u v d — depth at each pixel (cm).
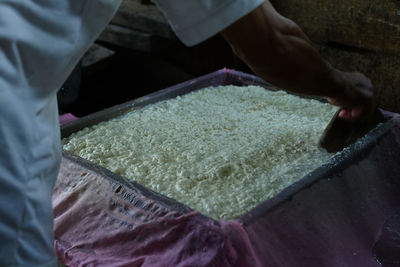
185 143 137
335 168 113
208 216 103
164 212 98
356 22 167
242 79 183
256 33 81
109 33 272
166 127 148
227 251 88
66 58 66
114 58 281
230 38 82
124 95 282
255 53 84
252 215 93
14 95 62
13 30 60
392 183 129
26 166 64
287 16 188
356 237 114
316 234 104
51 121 70
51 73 65
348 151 121
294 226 100
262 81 179
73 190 114
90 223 109
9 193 62
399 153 134
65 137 143
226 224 90
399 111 168
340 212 111
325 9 174
